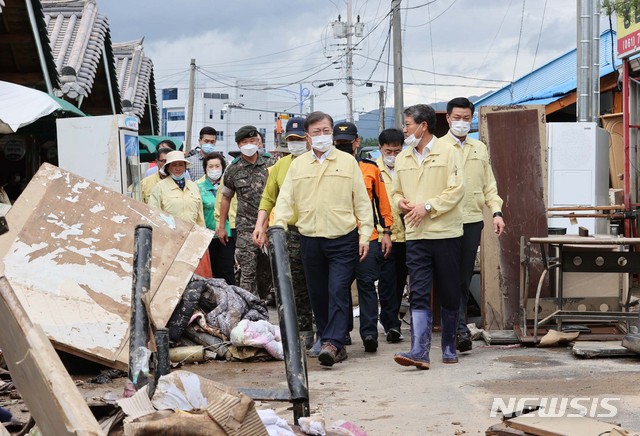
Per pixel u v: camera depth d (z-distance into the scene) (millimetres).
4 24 14023
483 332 9008
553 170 12766
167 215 8680
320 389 6945
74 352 7184
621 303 8945
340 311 8156
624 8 10969
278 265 4113
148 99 27594
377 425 5637
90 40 18750
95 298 7656
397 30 30141
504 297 9203
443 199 7578
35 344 2609
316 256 8289
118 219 8344
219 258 12266
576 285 9031
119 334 7379
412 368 7719
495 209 8469
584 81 15250
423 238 7648
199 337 8477
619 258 8398
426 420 5719
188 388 3215
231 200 12492
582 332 8695
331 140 8211
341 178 8148
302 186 8250
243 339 8266
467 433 5352
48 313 7391
